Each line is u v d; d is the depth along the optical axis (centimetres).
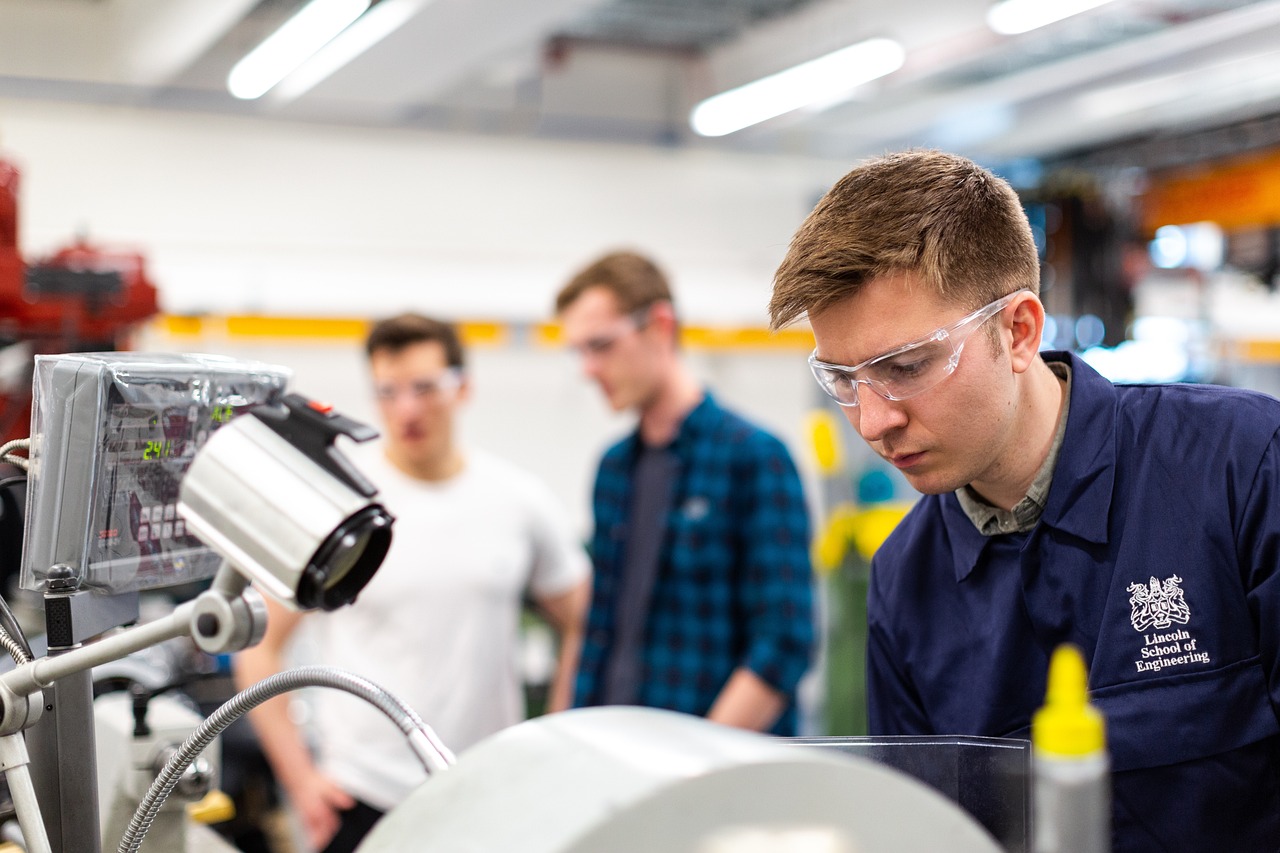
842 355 107
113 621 109
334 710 249
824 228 107
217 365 112
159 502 109
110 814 127
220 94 492
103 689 137
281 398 92
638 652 243
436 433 250
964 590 126
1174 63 473
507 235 558
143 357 108
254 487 85
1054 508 117
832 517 527
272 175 506
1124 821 112
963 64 439
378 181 528
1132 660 114
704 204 604
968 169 110
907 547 131
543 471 571
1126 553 116
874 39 402
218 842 147
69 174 468
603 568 254
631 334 238
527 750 68
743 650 237
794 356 627
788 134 614
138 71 451
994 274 107
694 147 596
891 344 104
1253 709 111
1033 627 120
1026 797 87
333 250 520
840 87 442
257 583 84
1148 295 627
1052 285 563
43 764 104
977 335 106
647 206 591
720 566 234
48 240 466
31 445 106
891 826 62
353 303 518
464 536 251
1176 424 118
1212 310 657
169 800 126
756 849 60
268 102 498
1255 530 112
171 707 145
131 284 257
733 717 223
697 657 236
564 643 287
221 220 496
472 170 549
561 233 570
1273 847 112
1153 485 116
